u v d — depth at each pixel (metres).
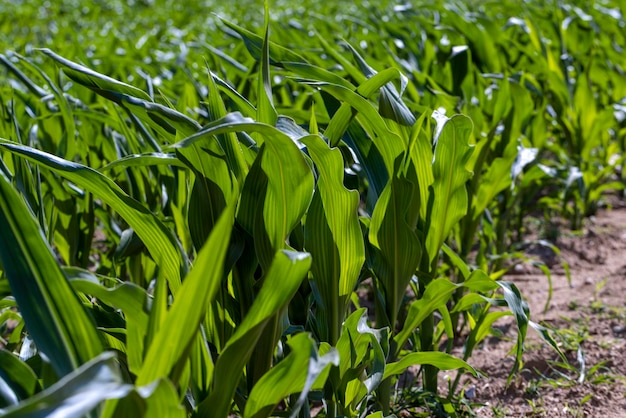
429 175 2.18
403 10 4.95
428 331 2.41
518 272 3.80
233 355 1.42
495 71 4.29
